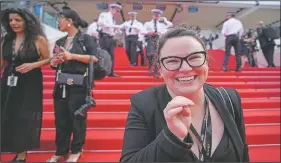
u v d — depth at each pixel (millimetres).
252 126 3246
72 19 2127
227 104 906
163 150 684
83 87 2150
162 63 789
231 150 814
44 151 2609
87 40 2191
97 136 2773
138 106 866
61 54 1985
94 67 2205
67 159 2287
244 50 6375
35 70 2133
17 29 2023
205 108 864
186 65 753
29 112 2074
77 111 2033
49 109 3404
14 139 2053
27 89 2084
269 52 6762
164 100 839
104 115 3309
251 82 5152
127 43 5199
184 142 667
